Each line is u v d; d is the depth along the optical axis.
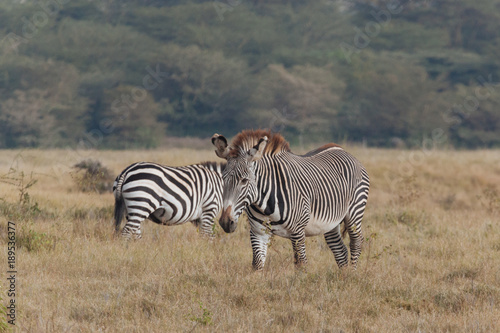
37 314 5.03
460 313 5.49
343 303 5.65
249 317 5.11
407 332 4.95
